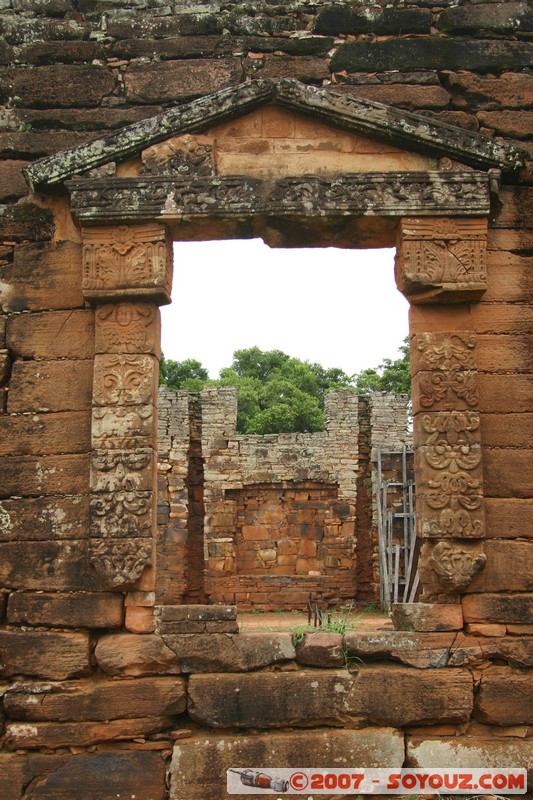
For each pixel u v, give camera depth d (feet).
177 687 23.70
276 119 26.73
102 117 27.68
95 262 25.54
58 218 26.91
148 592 24.21
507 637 24.17
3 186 27.37
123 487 24.56
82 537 24.79
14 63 28.37
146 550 24.17
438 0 28.48
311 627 30.35
